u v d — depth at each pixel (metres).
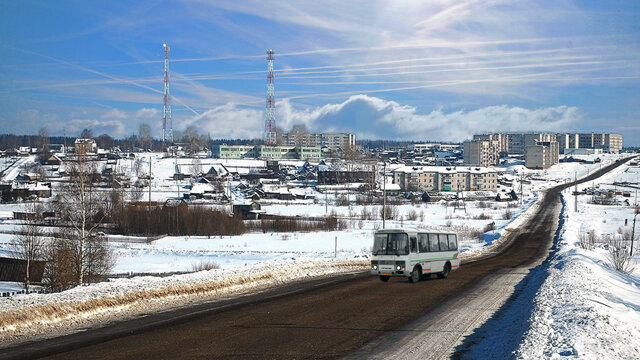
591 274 27.94
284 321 16.62
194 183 166.12
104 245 44.16
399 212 126.31
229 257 55.56
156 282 22.81
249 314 17.83
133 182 171.88
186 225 87.00
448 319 17.14
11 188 135.12
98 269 38.69
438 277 30.98
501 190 198.00
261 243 71.50
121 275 38.41
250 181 192.38
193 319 16.88
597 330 13.36
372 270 28.83
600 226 92.75
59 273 34.94
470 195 180.00
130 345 13.36
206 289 22.67
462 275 32.59
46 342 13.71
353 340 14.05
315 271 32.47
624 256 43.16
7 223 87.88
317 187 179.38
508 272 34.62
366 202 149.12
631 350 11.96
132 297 19.38
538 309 17.16
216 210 94.75
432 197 169.00
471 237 78.31
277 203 144.00
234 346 13.30
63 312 16.50
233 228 87.44
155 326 15.76
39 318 15.68
